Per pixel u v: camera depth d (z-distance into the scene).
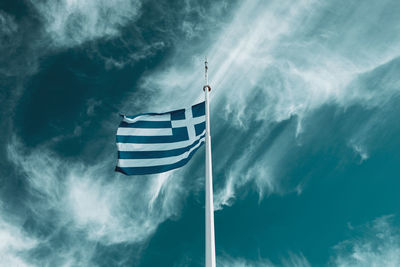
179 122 9.48
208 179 7.29
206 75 10.72
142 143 8.98
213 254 5.62
